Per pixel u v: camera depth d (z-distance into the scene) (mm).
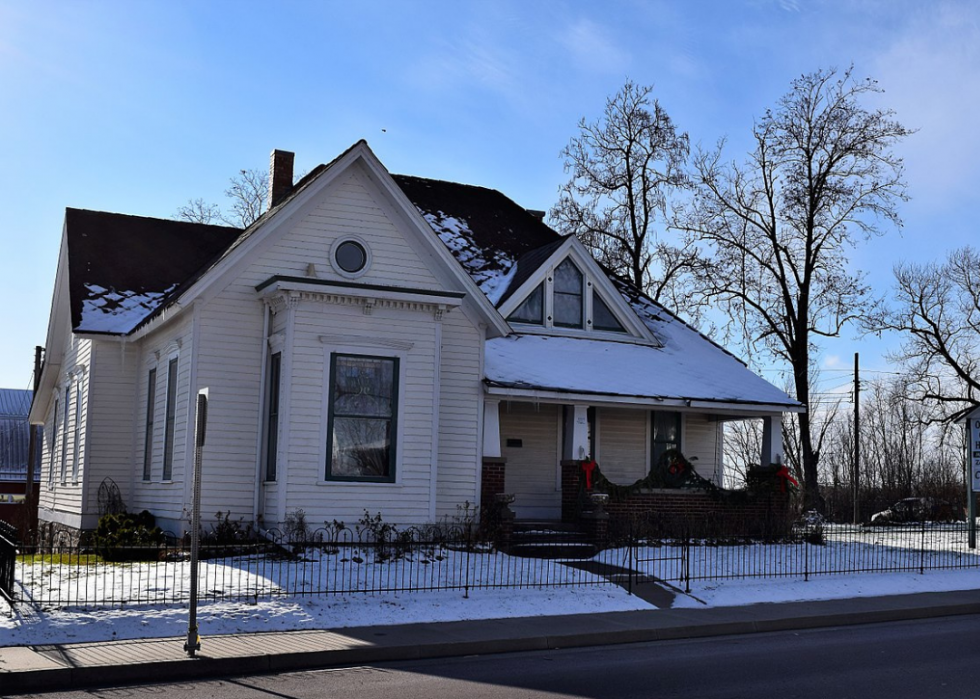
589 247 41875
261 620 13781
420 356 20391
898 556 23266
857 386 50312
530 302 26938
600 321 27797
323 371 19516
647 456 27453
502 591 16562
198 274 22969
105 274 25484
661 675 11500
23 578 15625
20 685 10586
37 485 54875
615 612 15805
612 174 40938
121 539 18984
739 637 14727
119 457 23719
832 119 38406
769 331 41219
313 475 19234
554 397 23109
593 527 22422
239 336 20078
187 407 19828
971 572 21531
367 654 12359
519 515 25703
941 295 49312
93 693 10367
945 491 56969
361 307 19906
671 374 26297
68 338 27625
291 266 20422
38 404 31281
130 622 13164
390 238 21172
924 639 14484
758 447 74938
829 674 11609
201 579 15680
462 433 21875
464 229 29453
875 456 76750
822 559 22094
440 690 10539
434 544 19703
